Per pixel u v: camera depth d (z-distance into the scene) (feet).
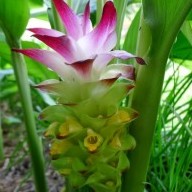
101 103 0.75
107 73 0.75
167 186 1.02
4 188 1.52
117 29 0.89
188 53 1.11
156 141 1.12
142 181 0.84
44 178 1.09
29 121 1.05
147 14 0.77
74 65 0.70
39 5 1.43
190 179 1.03
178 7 0.74
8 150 1.83
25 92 1.03
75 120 0.75
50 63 0.73
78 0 1.06
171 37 0.76
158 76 0.78
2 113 2.21
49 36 0.68
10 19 0.95
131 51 0.98
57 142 0.77
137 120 0.81
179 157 1.00
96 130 0.75
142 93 0.79
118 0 0.88
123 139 0.76
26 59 1.34
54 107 0.77
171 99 1.05
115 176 0.78
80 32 0.73
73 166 0.77
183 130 1.00
